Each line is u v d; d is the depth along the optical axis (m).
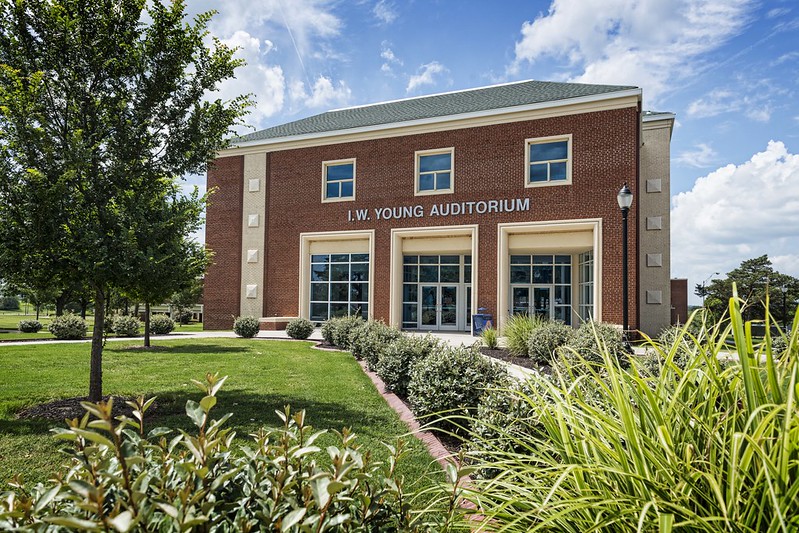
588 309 21.23
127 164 7.28
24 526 1.49
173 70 7.42
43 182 6.39
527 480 2.18
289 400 7.72
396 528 1.86
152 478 1.71
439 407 6.04
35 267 6.62
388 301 23.50
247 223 26.53
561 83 24.88
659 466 1.90
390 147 23.94
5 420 6.34
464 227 22.14
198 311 54.69
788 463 1.62
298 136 25.53
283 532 1.40
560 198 20.56
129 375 9.95
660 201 23.31
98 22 7.08
